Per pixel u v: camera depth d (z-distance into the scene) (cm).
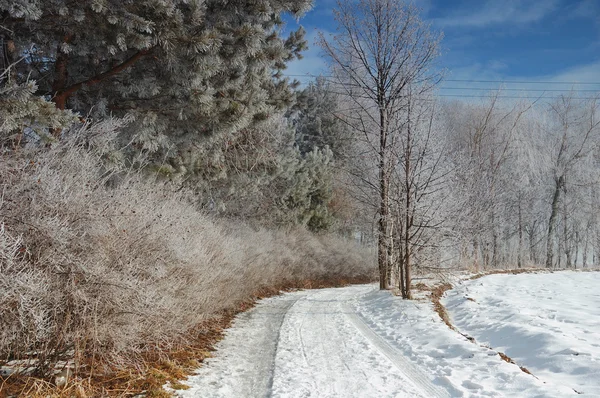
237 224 2027
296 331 1002
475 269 2412
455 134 3547
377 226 1736
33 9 710
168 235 670
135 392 527
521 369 657
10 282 428
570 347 715
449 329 951
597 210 3966
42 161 551
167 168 1141
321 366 709
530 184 3944
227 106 1055
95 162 644
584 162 3912
